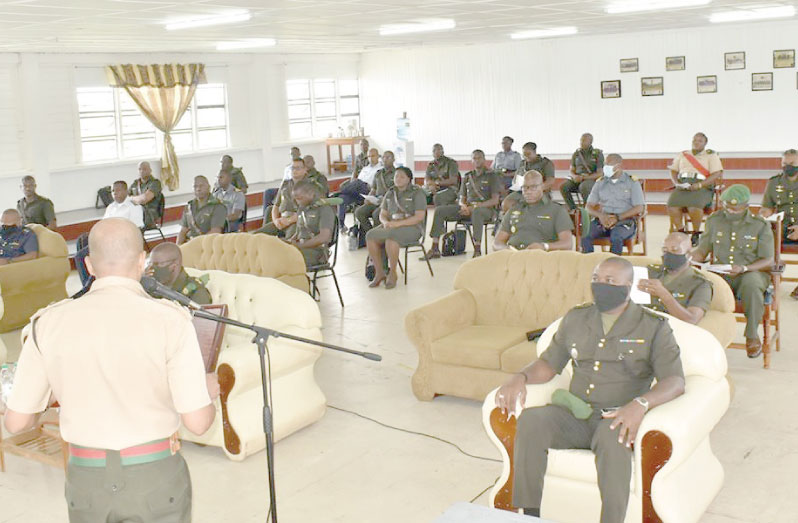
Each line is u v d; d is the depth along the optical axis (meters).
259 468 4.70
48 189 13.25
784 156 8.08
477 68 17.20
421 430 5.15
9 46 11.50
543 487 3.74
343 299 8.72
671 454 3.45
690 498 3.73
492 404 3.83
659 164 15.38
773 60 14.62
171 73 14.71
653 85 15.63
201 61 15.35
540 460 3.68
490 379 5.32
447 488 4.35
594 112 16.27
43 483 4.63
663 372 3.73
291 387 5.09
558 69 16.42
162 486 2.43
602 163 12.47
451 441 4.96
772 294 6.12
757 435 4.81
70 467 2.44
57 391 2.39
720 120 15.23
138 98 14.41
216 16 8.68
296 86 17.53
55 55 13.18
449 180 12.52
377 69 18.33
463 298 5.81
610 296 3.78
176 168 14.92
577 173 12.58
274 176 17.11
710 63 15.11
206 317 3.01
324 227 8.39
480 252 10.61
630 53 15.72
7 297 8.01
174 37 11.16
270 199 11.95
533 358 5.09
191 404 2.38
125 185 10.95
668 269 5.23
